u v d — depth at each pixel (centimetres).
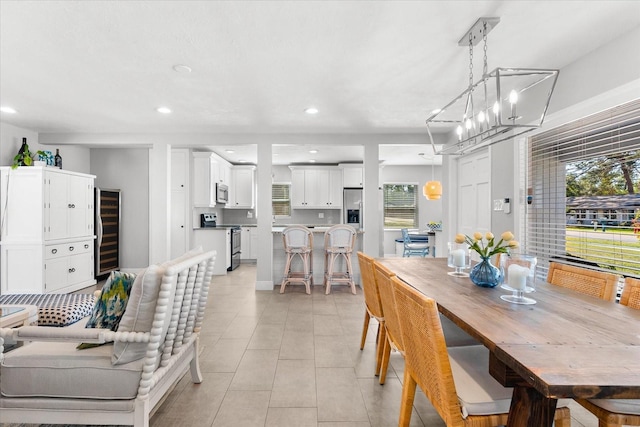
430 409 192
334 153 683
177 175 601
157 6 188
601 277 182
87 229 497
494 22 201
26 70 272
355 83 301
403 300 141
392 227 843
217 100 346
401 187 844
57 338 147
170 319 166
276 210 830
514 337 116
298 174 798
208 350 272
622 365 95
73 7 188
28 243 412
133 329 152
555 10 192
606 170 233
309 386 215
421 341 128
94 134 484
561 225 273
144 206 600
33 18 199
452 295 174
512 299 166
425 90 318
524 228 314
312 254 520
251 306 402
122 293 170
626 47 215
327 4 186
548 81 280
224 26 209
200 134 490
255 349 274
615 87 221
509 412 114
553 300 165
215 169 661
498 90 181
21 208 414
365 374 231
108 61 257
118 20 202
